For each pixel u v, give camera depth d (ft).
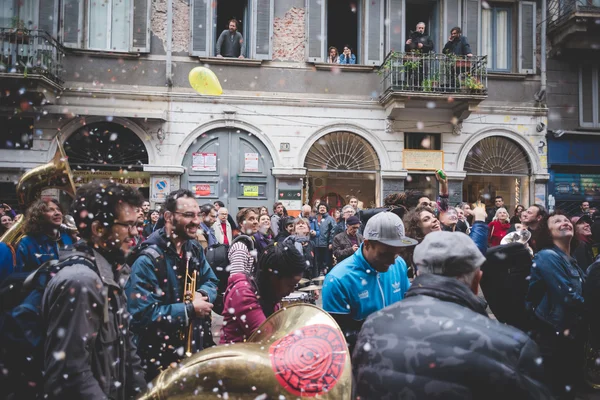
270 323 6.90
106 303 5.69
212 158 37.45
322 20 38.91
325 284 8.57
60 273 5.42
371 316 5.58
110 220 6.06
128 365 6.61
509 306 11.44
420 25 38.52
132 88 36.29
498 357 4.49
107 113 34.60
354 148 39.58
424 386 4.64
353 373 5.42
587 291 10.43
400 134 39.32
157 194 36.06
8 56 32.60
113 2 36.42
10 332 5.49
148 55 36.68
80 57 35.63
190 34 37.35
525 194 40.83
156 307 7.99
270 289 7.86
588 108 41.63
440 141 39.88
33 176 10.37
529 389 4.39
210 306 8.33
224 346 5.94
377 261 8.31
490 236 23.52
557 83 41.37
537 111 40.65
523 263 11.50
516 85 40.83
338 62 39.70
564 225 10.75
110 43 36.32
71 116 34.76
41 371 5.52
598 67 41.96
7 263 10.45
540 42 41.32
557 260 10.46
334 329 6.14
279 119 38.14
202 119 37.09
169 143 36.50
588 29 39.55
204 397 5.51
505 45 41.39
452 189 39.42
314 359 5.73
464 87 37.27
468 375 4.52
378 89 39.55
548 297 10.46
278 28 38.68
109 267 6.04
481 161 40.91
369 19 39.68
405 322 5.10
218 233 23.56
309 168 38.96
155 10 37.09
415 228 11.85
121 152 36.45
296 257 7.69
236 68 37.88
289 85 38.52
